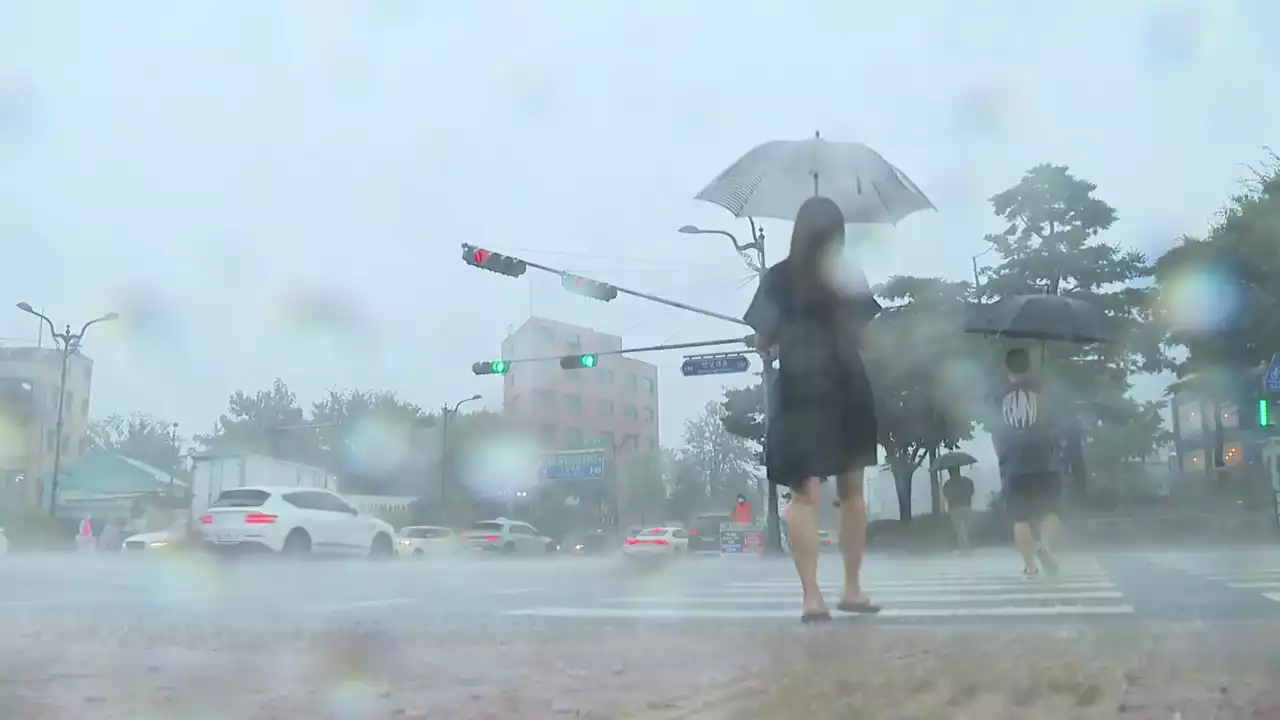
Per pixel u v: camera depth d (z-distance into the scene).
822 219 4.80
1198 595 5.59
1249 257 28.38
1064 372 28.12
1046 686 2.28
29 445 58.22
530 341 79.31
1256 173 30.45
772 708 2.10
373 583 9.20
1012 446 8.25
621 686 2.42
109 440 100.94
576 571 11.81
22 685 2.52
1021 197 30.98
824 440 4.55
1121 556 14.09
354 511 21.75
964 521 21.48
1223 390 30.80
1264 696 2.13
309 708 2.20
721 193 6.46
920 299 32.06
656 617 4.73
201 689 2.45
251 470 33.94
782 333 4.77
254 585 8.98
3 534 25.77
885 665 2.66
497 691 2.38
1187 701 2.09
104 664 2.92
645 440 88.56
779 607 5.32
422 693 2.37
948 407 32.66
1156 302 30.16
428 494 69.00
